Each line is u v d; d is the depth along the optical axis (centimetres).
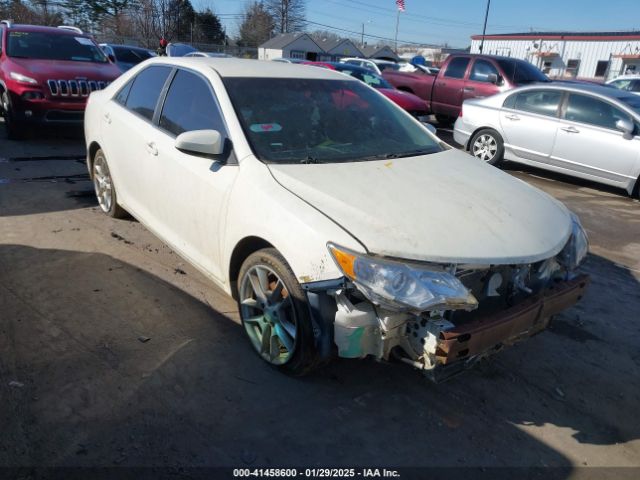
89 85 834
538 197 336
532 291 293
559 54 3669
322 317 264
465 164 366
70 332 336
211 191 329
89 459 241
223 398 286
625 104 749
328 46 5600
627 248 565
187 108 379
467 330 244
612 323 401
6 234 479
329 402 289
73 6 3894
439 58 6384
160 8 4441
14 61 835
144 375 299
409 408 290
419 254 249
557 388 318
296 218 271
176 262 446
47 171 691
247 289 316
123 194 469
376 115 400
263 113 347
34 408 269
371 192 291
